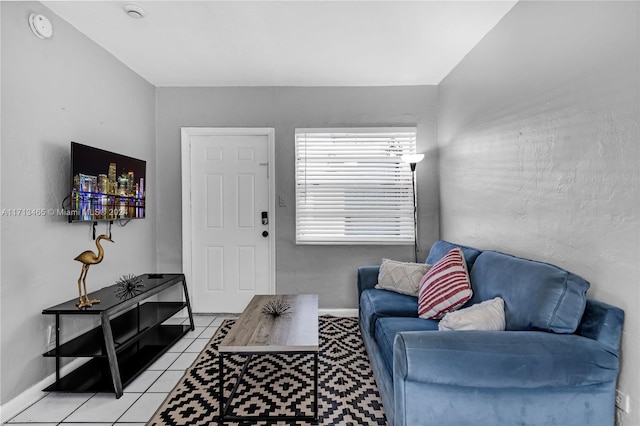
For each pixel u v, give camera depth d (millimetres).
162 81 3719
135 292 2691
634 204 1515
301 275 3877
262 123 3871
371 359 2436
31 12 2232
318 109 3867
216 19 2535
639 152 1488
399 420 1498
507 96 2477
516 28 2357
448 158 3562
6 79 2053
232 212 3918
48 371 2330
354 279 3873
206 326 3529
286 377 2451
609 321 1504
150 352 2777
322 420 1952
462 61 3213
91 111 2805
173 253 3877
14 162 2105
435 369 1403
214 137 3906
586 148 1771
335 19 2545
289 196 3865
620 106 1575
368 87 3873
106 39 2816
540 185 2131
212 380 2422
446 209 3629
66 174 2521
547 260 2080
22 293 2150
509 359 1396
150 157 3746
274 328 2119
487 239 2781
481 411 1436
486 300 1983
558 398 1439
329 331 3346
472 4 2369
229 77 3621
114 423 1953
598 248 1705
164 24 2598
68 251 2521
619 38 1577
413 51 3062
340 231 3865
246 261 3920
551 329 1562
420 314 2289
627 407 1530
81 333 2637
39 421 1978
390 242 3840
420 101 3873
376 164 3889
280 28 2666
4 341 2035
